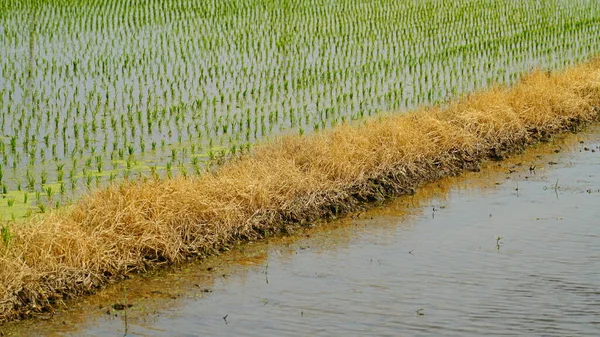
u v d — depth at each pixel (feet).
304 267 71.36
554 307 62.75
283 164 85.35
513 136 106.93
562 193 90.48
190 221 74.08
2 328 60.18
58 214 71.61
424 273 69.72
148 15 175.73
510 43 163.94
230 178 80.43
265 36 162.20
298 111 117.80
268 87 129.70
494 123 105.91
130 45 152.25
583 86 123.95
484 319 60.95
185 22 171.42
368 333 59.16
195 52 148.97
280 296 65.57
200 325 60.64
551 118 113.19
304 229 80.38
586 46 163.63
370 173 90.02
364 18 181.78
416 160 95.35
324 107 120.78
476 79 138.21
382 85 133.49
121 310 63.26
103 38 156.66
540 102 113.50
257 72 138.00
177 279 68.85
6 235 65.62
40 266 64.44
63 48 148.87
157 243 71.41
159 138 106.01
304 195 83.25
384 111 118.01
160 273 69.97
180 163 95.61
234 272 70.38
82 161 96.27
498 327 59.67
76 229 68.18
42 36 156.25
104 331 59.88
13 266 62.90
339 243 76.89
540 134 110.73
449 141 99.71
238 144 103.30
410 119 102.68
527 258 72.54
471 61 150.10
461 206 86.94
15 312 61.72
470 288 66.49
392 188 90.17
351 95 125.08
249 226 77.82
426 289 66.44
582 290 65.67
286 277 69.26
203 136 106.93
